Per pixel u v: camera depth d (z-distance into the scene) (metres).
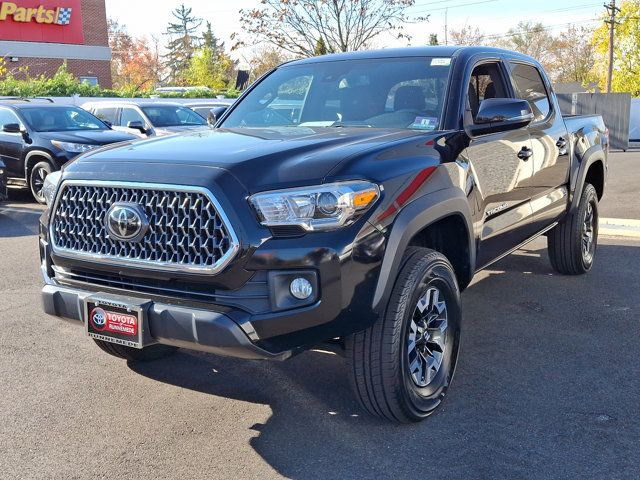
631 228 8.59
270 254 3.03
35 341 5.00
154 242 3.21
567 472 3.16
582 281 6.45
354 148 3.45
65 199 3.54
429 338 3.71
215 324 3.03
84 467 3.27
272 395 4.08
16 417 3.79
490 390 4.07
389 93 4.48
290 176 3.13
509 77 5.03
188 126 15.43
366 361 3.39
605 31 42.88
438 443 3.45
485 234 4.39
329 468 3.24
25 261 7.57
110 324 3.32
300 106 4.75
